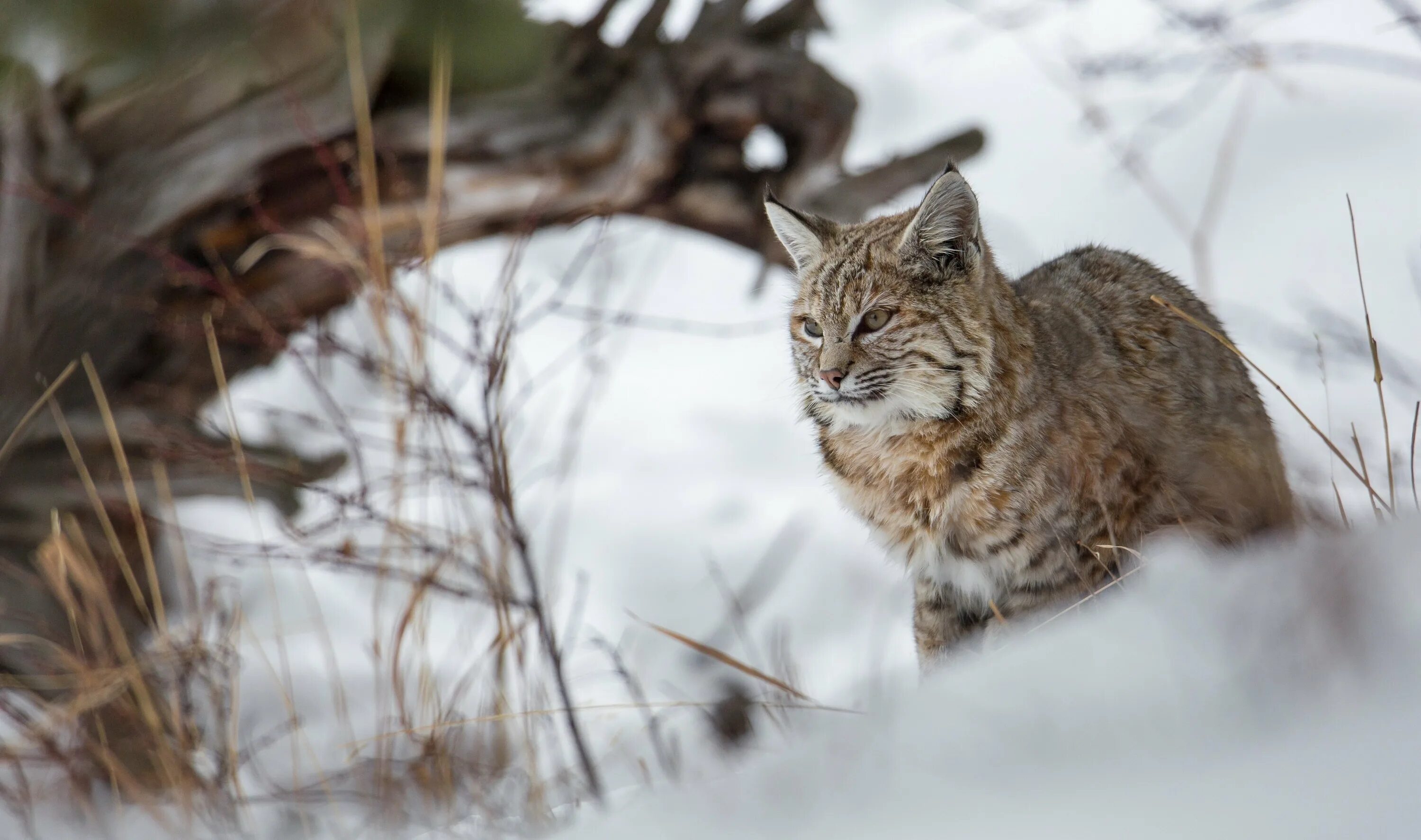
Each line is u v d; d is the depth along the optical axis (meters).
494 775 7.48
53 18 11.34
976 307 7.61
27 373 11.55
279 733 9.80
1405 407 9.73
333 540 10.80
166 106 11.89
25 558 11.21
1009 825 2.58
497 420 8.32
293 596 12.30
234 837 7.23
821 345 8.15
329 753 9.30
